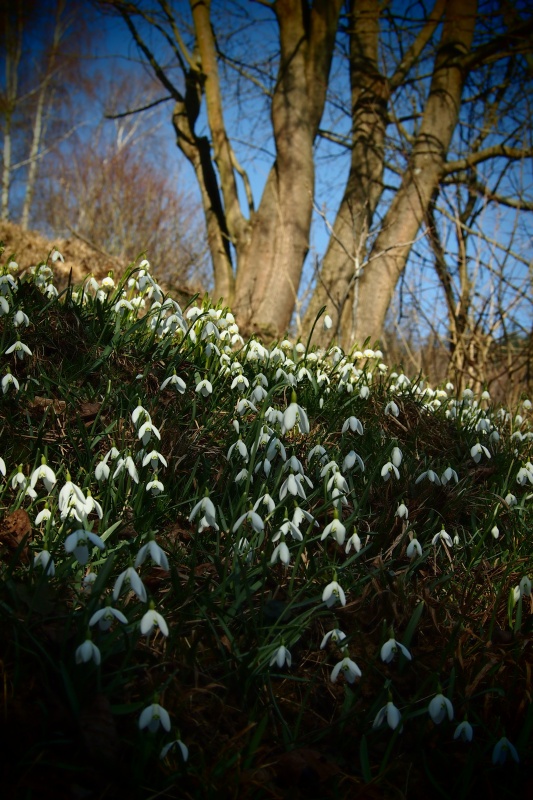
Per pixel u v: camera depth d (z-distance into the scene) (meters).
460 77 4.06
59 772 0.65
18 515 0.94
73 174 8.66
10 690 0.71
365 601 0.99
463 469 1.50
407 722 0.82
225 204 4.39
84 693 0.71
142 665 0.75
